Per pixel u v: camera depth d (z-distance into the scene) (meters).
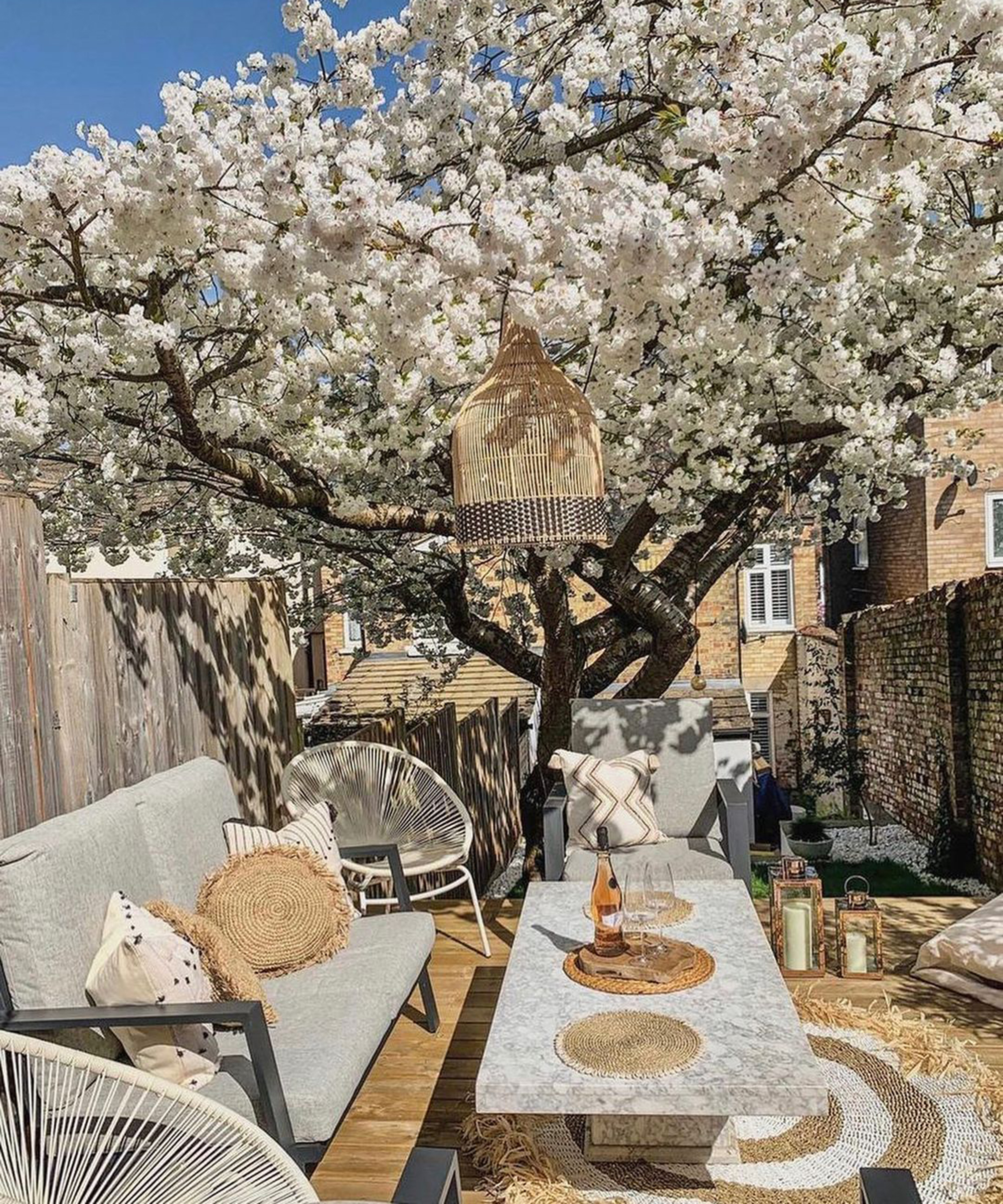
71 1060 2.01
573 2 4.16
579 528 3.36
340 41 4.18
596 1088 2.53
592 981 3.12
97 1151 2.09
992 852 8.03
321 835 3.95
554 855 4.53
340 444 4.52
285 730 5.65
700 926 3.59
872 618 11.81
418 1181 1.79
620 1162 3.10
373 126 4.26
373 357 4.59
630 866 3.26
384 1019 3.05
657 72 4.16
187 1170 2.08
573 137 4.23
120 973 2.48
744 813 4.48
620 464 4.79
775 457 5.18
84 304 3.54
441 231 2.94
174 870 3.35
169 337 3.41
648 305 3.43
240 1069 2.63
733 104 2.69
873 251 3.10
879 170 2.79
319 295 3.54
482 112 4.20
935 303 4.62
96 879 2.81
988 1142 3.12
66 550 6.73
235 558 7.82
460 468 3.42
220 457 4.28
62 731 3.51
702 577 6.74
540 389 3.34
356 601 8.38
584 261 2.80
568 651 6.33
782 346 4.65
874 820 11.12
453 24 4.14
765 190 2.83
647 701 5.33
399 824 5.10
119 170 3.13
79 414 4.34
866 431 4.64
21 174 3.06
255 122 3.20
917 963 4.47
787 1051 2.65
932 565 13.50
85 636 3.71
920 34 2.65
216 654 4.79
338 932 3.49
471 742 9.30
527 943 3.52
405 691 11.54
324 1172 3.12
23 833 2.73
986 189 4.07
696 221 2.82
